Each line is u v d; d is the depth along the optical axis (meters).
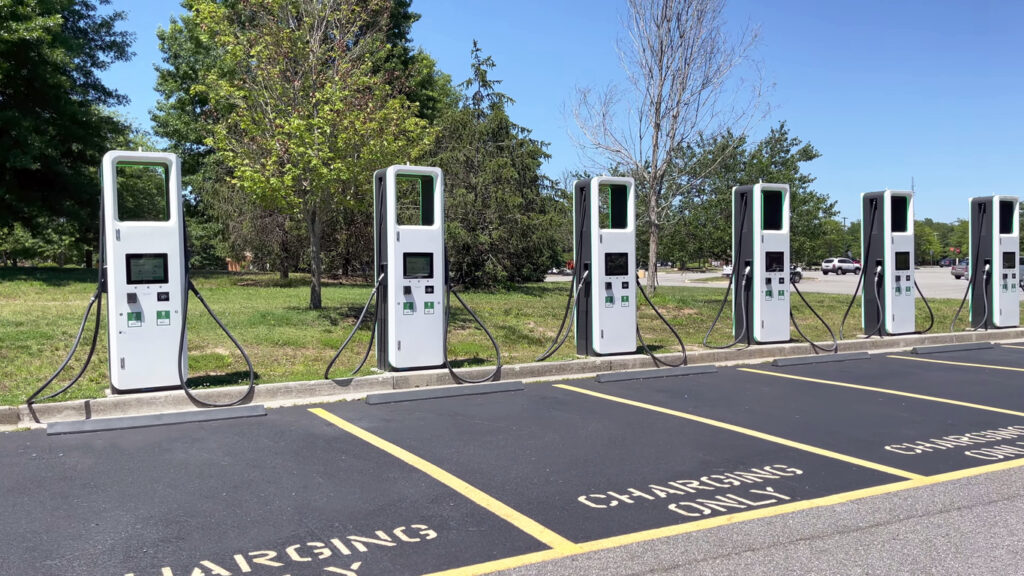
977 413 7.38
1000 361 11.02
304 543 4.02
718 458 5.73
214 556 3.83
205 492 4.86
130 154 7.07
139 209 37.22
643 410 7.53
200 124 26.92
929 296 26.77
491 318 13.85
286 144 12.55
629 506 4.65
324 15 14.51
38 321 10.81
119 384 7.02
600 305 9.91
